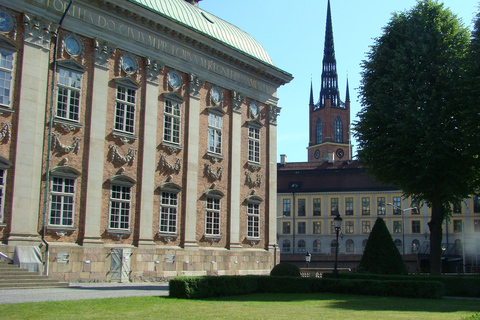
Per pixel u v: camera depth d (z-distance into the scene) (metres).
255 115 42.31
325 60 147.50
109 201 30.81
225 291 22.67
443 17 37.31
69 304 17.03
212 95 38.44
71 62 29.44
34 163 27.27
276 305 18.86
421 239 86.75
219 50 38.47
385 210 89.00
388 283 25.00
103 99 30.89
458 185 34.94
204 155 37.28
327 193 91.81
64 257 28.00
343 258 72.94
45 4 28.42
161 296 21.02
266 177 42.88
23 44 27.41
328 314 16.30
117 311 15.59
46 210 27.70
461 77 33.75
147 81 33.66
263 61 42.25
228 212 38.81
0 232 25.81
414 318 15.62
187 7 39.47
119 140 31.77
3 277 24.14
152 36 34.16
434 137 33.12
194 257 35.34
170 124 35.16
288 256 77.50
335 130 142.12
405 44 36.50
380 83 36.88
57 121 28.61
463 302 22.41
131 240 31.94
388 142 35.28
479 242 77.69
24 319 13.59
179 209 35.09
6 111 26.45
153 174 33.41
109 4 31.30
